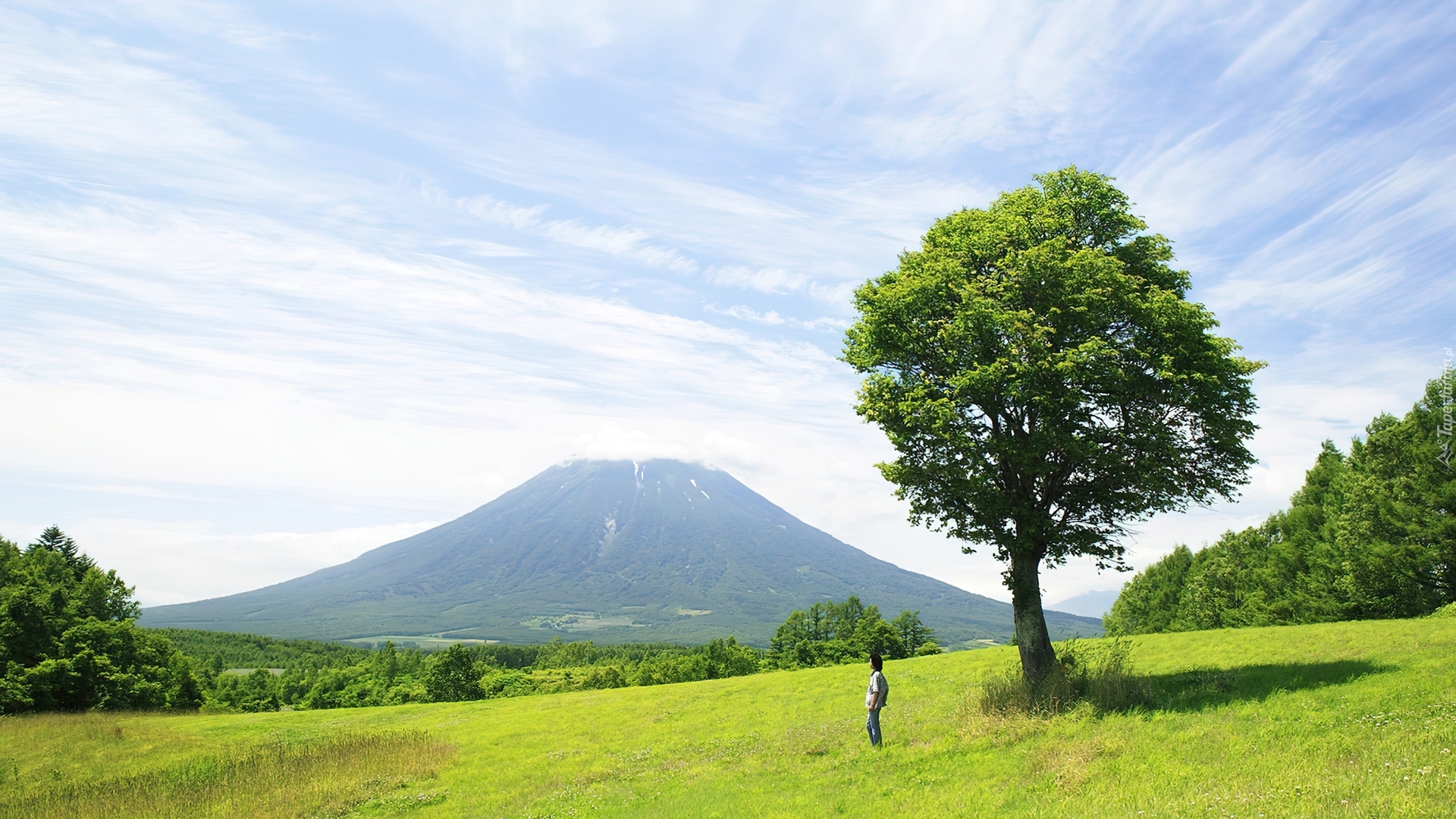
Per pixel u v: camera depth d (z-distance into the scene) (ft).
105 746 98.68
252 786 68.44
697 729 85.46
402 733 101.55
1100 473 61.93
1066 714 53.52
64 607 162.20
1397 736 36.73
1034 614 62.49
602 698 127.65
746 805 47.16
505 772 71.20
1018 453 59.82
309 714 134.72
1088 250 59.21
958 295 64.54
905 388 65.72
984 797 40.32
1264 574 183.11
